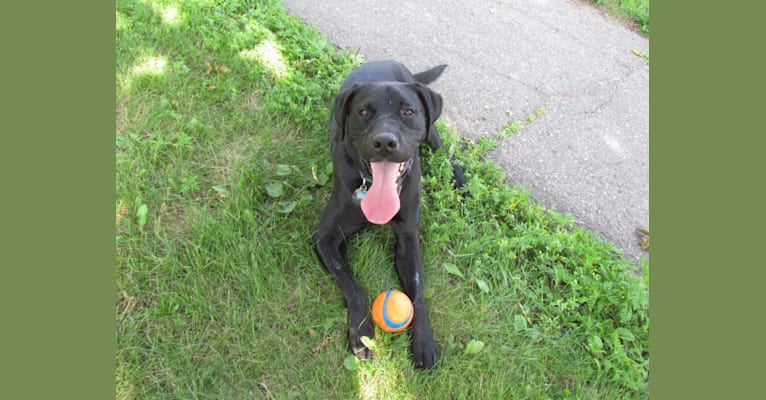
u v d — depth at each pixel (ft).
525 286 3.34
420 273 3.21
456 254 3.43
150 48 4.18
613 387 2.99
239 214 3.35
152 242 3.24
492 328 3.15
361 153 2.93
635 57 5.07
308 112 3.98
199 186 3.54
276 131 3.91
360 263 3.32
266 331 3.01
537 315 3.26
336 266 3.19
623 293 3.29
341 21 5.03
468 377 2.95
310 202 3.56
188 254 3.18
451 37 5.05
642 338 3.16
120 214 3.30
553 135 4.31
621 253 3.61
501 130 4.31
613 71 4.90
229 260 3.18
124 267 3.11
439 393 2.86
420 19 5.19
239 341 2.95
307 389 2.83
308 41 4.52
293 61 4.37
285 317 3.04
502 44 5.05
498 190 3.78
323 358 2.93
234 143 3.80
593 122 4.43
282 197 3.55
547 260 3.43
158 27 4.35
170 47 4.25
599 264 3.45
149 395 2.75
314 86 4.13
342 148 3.21
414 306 3.10
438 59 4.83
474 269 3.37
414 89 3.09
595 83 4.76
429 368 2.94
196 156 3.69
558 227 3.61
